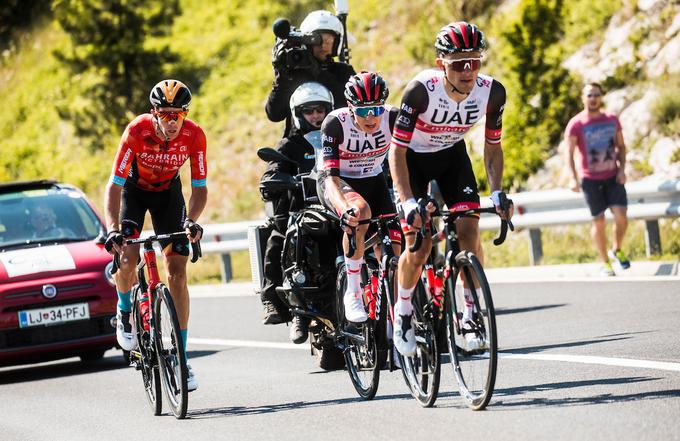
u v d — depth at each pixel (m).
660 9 31.23
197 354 19.27
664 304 17.50
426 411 11.74
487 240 29.23
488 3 37.41
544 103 30.14
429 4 40.97
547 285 21.77
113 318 18.66
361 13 43.16
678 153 27.34
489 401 11.30
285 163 16.88
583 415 10.47
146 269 14.32
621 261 21.98
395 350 12.76
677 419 9.89
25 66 61.44
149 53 44.41
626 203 21.89
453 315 11.53
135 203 14.55
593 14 32.56
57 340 18.38
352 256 12.92
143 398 15.10
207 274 34.44
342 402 13.02
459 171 12.80
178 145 14.09
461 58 11.58
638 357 13.38
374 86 12.59
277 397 13.95
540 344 15.41
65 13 44.44
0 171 52.38
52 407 15.03
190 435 11.94
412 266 11.84
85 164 48.25
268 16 48.59
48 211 20.31
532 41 30.36
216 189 41.94
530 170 29.91
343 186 13.51
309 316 15.27
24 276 18.45
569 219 24.36
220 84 46.25
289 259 15.59
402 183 12.09
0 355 18.06
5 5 65.06
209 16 50.16
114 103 44.22
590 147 22.00
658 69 29.91
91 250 19.27
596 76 30.95
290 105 16.27
